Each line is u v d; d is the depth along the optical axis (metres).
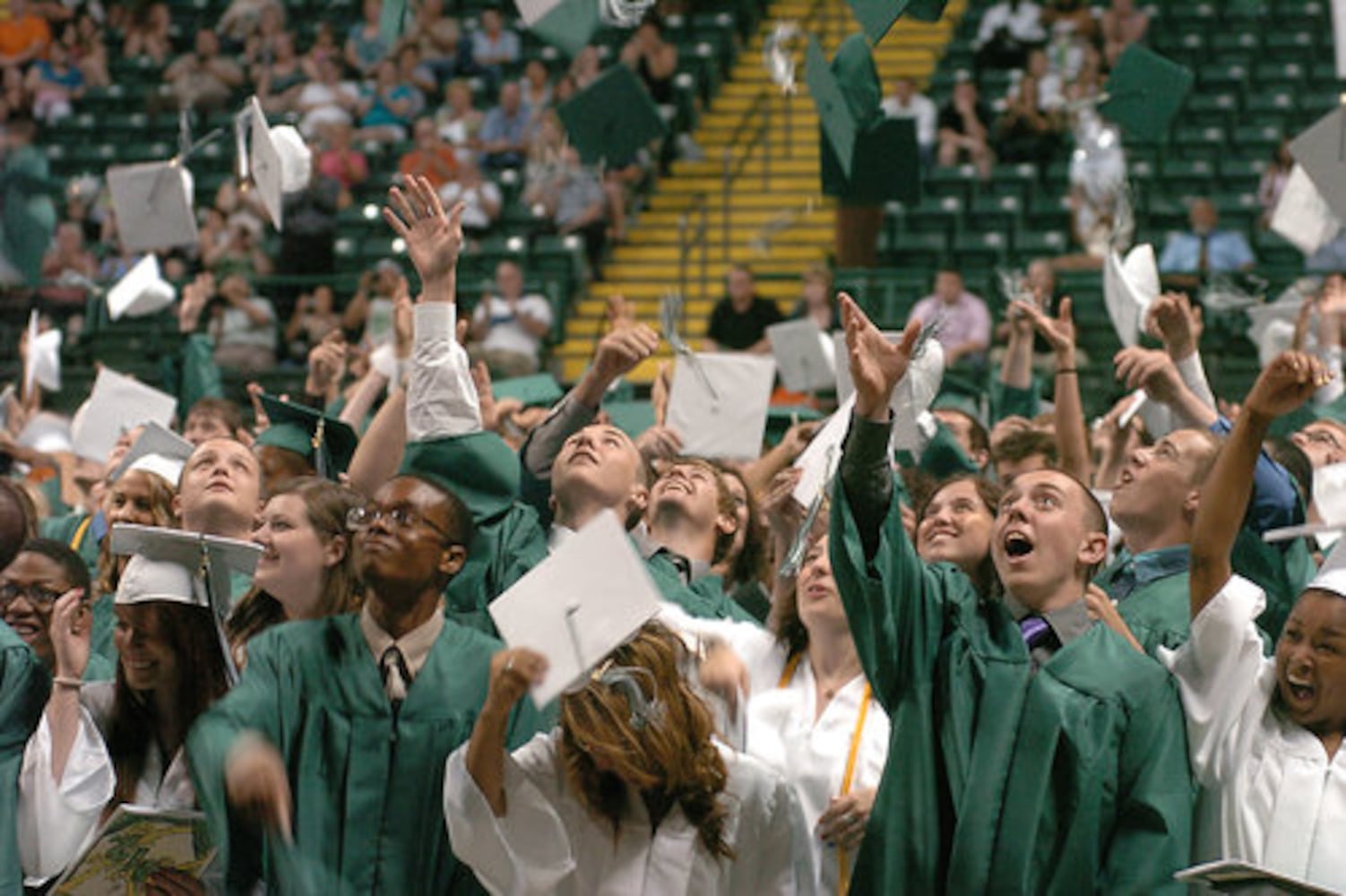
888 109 23.39
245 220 21.06
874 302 18.61
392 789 7.26
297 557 8.12
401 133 24.66
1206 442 8.80
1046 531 7.62
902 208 22.23
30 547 8.77
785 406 15.06
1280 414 7.30
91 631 8.72
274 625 8.02
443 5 26.83
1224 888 6.82
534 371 16.28
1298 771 7.35
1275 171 21.72
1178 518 8.77
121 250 22.23
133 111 26.64
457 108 24.00
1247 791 7.38
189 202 12.39
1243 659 7.34
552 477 9.09
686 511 9.16
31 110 26.50
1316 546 9.79
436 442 8.62
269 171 11.09
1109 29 24.56
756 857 7.20
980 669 7.29
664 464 10.27
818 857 7.46
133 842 7.33
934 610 7.33
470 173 22.69
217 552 8.01
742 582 9.77
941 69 25.28
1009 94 23.66
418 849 7.24
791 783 7.50
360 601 8.14
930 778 7.18
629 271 22.89
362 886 7.18
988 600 7.52
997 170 22.78
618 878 7.02
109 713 8.02
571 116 12.75
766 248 22.64
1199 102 24.25
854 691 7.74
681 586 8.65
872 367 6.98
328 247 20.59
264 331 19.30
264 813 6.79
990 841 7.06
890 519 7.15
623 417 12.80
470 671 7.44
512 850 6.90
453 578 8.39
